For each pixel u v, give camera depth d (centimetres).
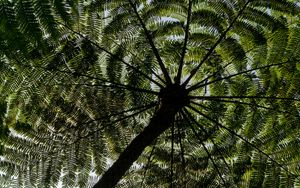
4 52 283
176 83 364
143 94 432
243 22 422
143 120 468
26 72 396
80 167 457
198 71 454
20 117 434
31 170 445
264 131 461
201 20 418
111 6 407
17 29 267
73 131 450
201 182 466
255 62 438
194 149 471
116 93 432
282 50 432
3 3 260
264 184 462
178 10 420
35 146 444
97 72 428
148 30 419
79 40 404
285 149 466
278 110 434
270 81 440
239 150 468
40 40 276
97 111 448
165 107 354
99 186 319
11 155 436
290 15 424
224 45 429
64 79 424
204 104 459
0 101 384
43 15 269
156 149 476
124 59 429
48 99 433
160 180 475
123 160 331
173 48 420
